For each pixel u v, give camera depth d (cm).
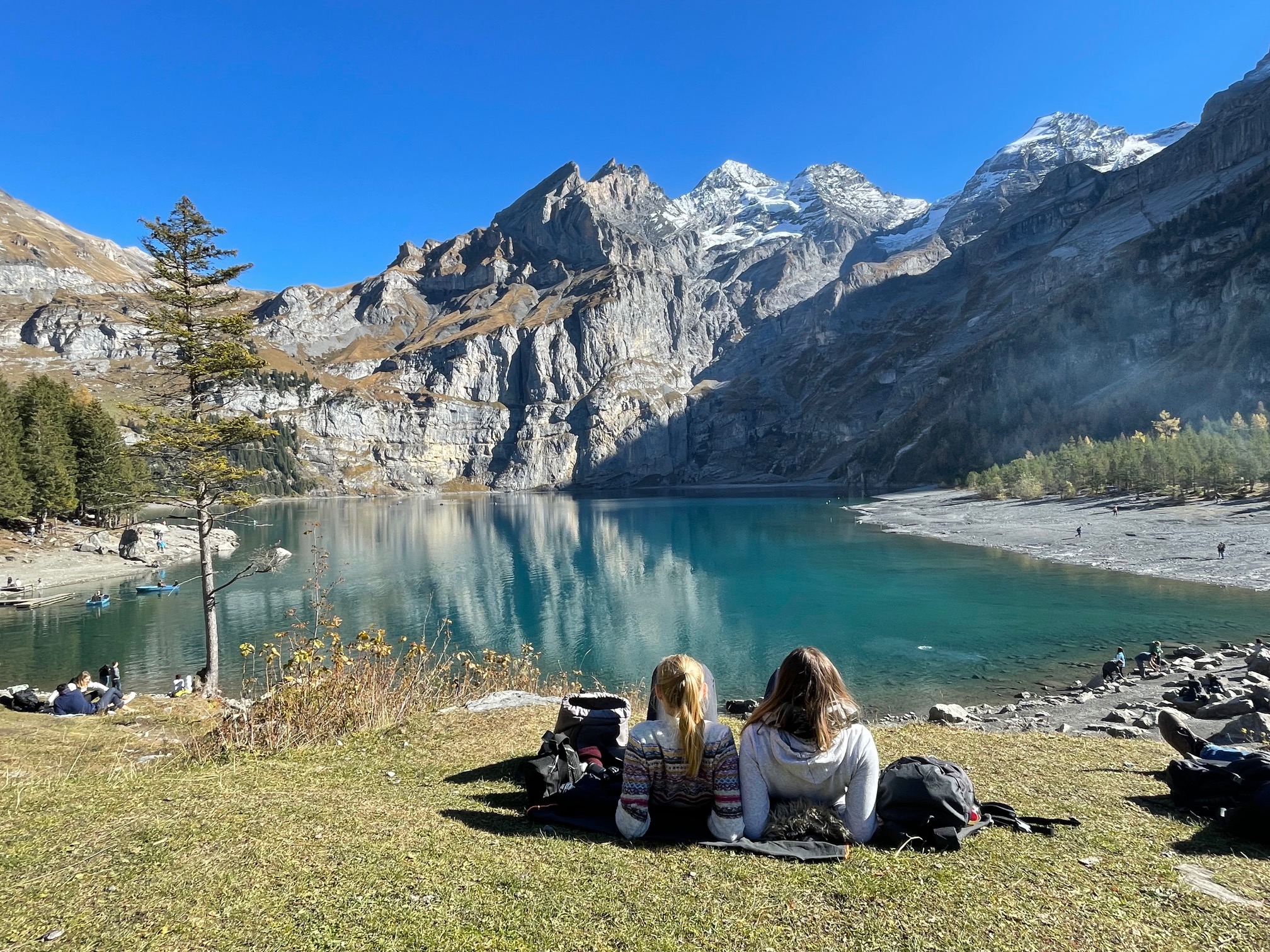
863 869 455
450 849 498
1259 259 17675
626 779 513
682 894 423
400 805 625
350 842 512
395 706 1195
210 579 2742
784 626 4262
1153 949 364
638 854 484
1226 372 15650
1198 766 614
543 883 440
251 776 764
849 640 3822
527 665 1888
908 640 3747
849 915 399
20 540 6956
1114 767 796
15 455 6994
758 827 496
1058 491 11544
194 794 662
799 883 436
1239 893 433
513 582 6291
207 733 1139
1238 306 16888
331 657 1352
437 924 387
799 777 493
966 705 2642
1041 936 377
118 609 4969
